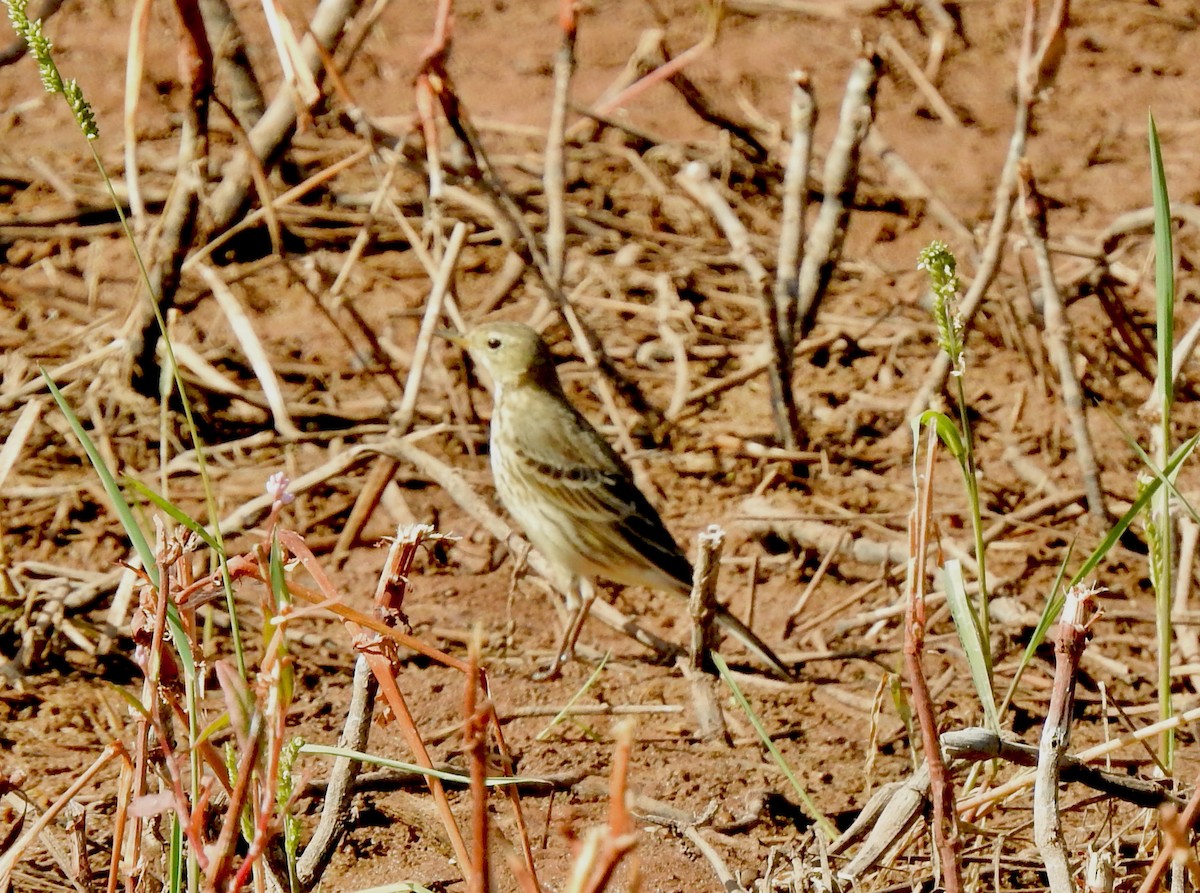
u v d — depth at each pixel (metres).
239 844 6.59
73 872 7.30
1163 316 7.29
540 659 10.80
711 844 8.36
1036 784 6.30
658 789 9.02
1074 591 6.32
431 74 13.23
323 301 14.74
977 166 17.80
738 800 8.91
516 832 8.32
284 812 5.61
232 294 13.87
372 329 14.57
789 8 20.22
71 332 14.16
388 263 15.46
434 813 8.25
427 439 13.44
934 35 20.00
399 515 12.29
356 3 14.08
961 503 12.81
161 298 12.86
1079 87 19.44
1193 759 9.53
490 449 13.00
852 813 8.80
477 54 19.08
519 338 12.26
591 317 15.20
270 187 15.23
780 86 18.78
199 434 13.20
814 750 9.61
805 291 13.70
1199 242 16.50
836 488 13.04
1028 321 14.62
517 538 11.53
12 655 10.27
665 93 18.58
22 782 7.65
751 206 16.91
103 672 10.09
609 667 10.74
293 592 6.17
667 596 12.25
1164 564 7.30
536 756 9.37
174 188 12.75
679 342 14.57
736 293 15.65
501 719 9.85
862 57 13.72
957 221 16.44
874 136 16.81
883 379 14.54
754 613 11.58
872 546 11.95
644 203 16.80
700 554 9.94
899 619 11.30
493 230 15.88
